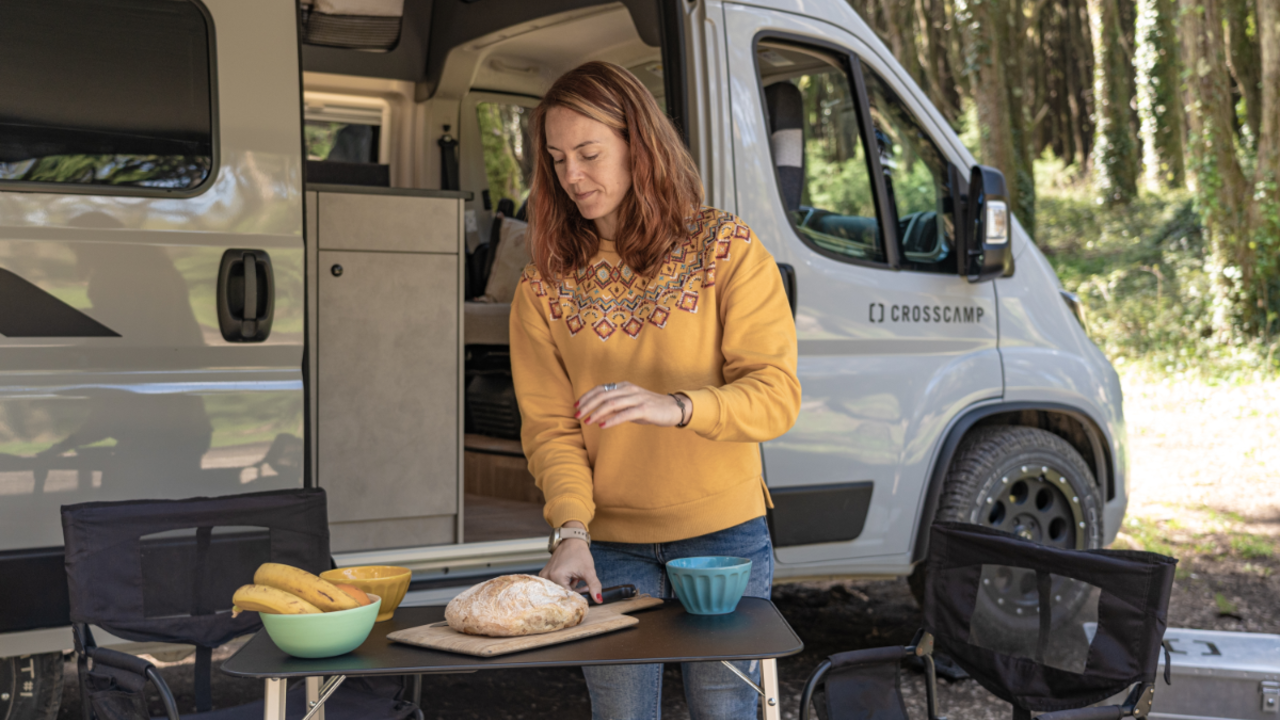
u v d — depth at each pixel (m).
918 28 19.81
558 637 1.62
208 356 2.73
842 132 4.12
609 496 2.04
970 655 2.14
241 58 2.79
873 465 3.65
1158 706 2.87
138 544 2.16
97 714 2.02
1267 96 12.51
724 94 3.48
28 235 2.54
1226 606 4.77
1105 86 18.52
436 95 5.19
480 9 4.78
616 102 1.90
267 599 1.58
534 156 2.03
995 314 3.99
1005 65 15.05
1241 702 2.83
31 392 2.54
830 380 3.56
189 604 2.22
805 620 4.65
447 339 3.39
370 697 2.21
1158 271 14.69
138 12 2.70
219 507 2.25
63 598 2.58
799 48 3.76
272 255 2.79
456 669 1.49
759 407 1.80
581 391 2.02
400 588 1.88
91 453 2.60
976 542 2.15
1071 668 2.04
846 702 2.06
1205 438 8.76
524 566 3.39
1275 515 6.57
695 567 1.86
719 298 1.96
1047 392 4.06
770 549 2.09
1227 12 15.70
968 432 4.02
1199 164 12.79
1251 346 12.02
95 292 2.60
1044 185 21.64
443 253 3.37
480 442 4.43
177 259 2.68
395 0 4.97
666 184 1.92
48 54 2.61
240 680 3.84
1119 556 1.96
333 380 3.23
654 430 1.99
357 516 3.26
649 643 1.62
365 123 5.31
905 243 3.87
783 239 3.53
